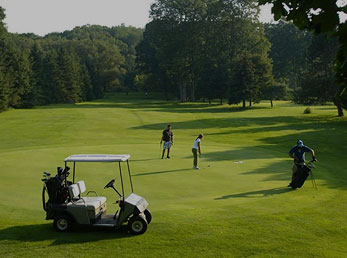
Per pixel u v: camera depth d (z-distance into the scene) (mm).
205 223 8898
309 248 7621
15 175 14398
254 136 30859
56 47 135750
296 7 3908
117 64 131125
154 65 91062
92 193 11766
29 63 72750
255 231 8477
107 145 23531
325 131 33562
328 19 3553
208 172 15250
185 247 7668
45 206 9023
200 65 72875
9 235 8305
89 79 100375
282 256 7254
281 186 13070
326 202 10883
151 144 24188
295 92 52344
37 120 41188
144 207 8656
